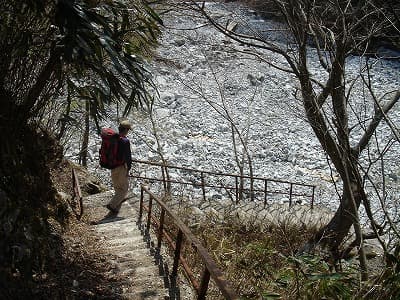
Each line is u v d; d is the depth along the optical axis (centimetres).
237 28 1691
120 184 823
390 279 388
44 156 631
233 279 549
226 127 2162
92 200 932
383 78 2825
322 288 394
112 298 471
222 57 2820
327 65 751
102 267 544
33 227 485
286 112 2400
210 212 930
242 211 1052
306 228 956
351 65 2897
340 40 682
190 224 842
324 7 763
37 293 435
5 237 430
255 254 616
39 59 522
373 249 888
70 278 487
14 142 521
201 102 2408
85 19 436
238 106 2420
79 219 742
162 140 1934
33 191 539
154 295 486
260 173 1744
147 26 525
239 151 1928
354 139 1931
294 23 720
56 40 464
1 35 474
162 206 581
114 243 647
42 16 478
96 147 1694
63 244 555
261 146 2019
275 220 994
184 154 1844
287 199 1514
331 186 1664
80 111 818
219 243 732
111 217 823
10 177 487
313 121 729
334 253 768
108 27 473
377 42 826
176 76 2608
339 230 807
